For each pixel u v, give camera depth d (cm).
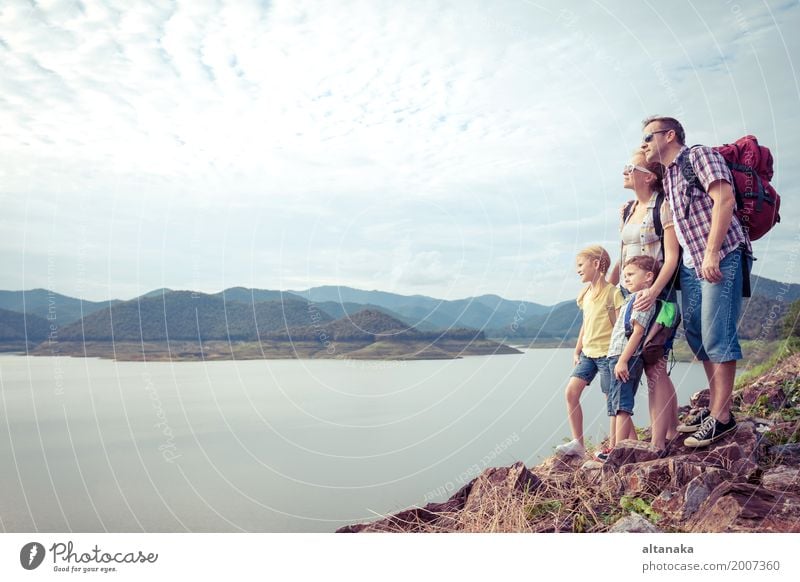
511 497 361
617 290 439
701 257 378
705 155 368
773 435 391
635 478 347
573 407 445
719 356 366
